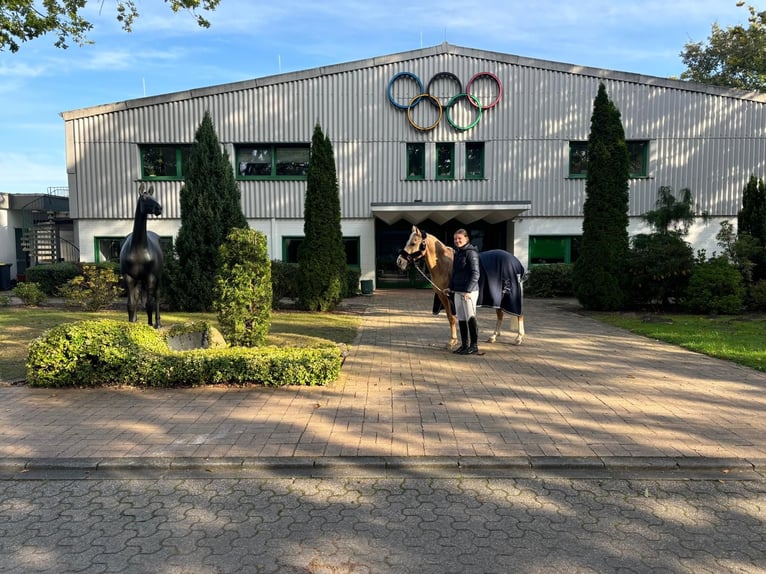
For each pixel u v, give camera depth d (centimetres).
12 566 291
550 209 1989
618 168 1398
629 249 1440
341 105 1961
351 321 1223
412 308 1492
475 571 287
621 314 1350
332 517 345
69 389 622
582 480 398
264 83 1944
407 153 1989
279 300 1520
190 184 1414
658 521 340
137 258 884
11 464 418
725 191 1989
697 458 424
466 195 1988
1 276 2173
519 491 381
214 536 323
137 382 631
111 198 1964
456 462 418
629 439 466
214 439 466
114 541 317
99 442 459
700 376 695
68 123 1944
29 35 1335
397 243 2119
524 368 741
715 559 297
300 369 637
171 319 1237
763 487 387
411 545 312
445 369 734
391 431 484
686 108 1969
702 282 1333
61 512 353
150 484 394
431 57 1952
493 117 1967
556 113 1966
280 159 1997
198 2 1362
